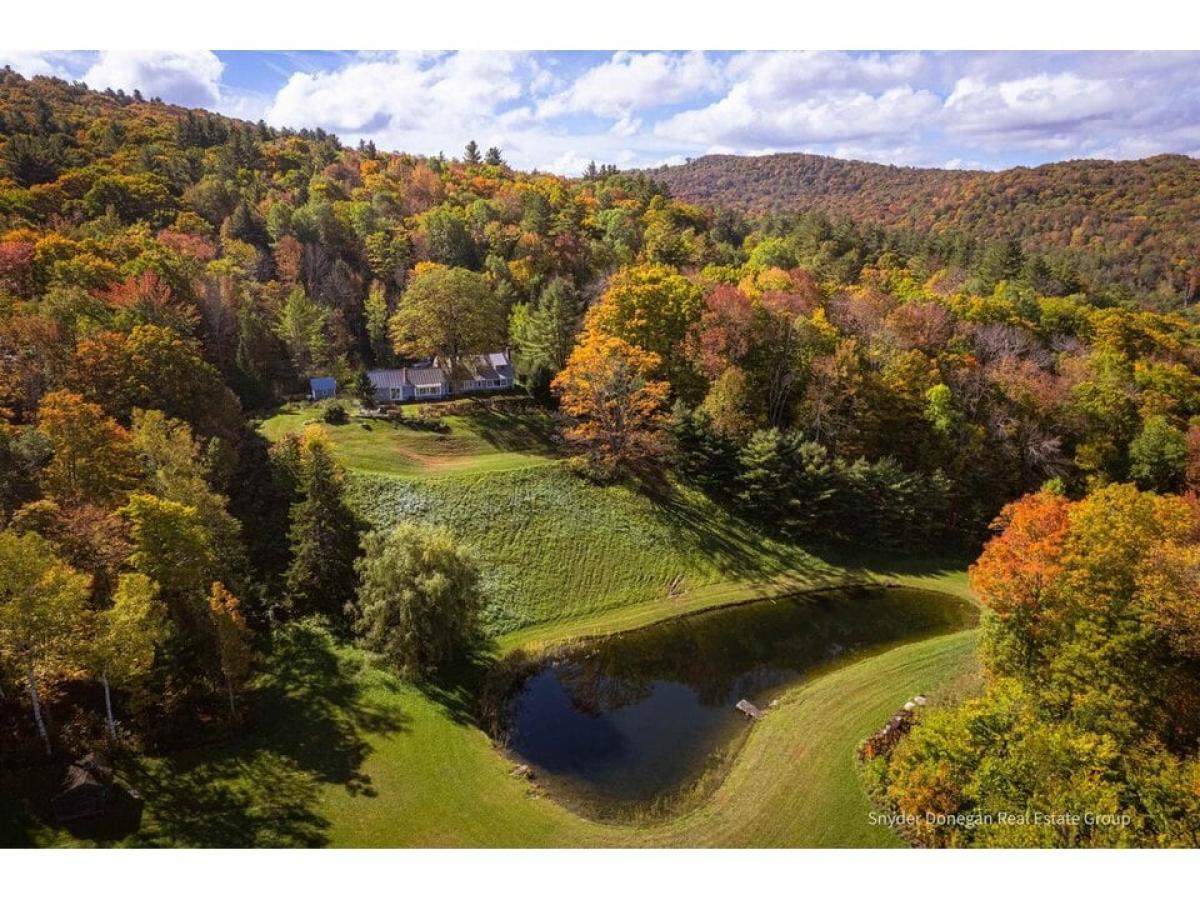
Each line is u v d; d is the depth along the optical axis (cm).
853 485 6397
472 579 4491
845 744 3741
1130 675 3362
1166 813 2773
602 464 6600
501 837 3117
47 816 2900
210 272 8762
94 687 3612
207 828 2973
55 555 3612
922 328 8569
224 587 4391
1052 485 6144
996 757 3061
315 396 7738
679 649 4991
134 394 5475
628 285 7919
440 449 6719
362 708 3897
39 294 7088
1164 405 7938
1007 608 3791
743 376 6881
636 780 3622
